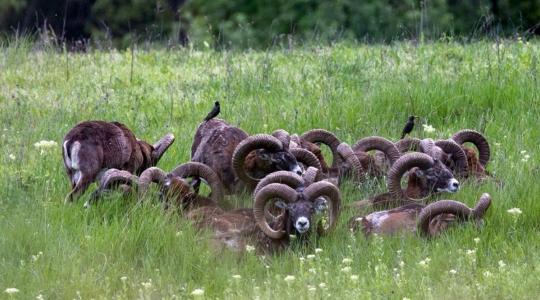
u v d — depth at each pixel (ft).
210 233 137.59
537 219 145.59
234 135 160.56
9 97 225.15
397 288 120.88
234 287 124.47
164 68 248.32
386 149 162.81
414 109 205.36
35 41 311.47
